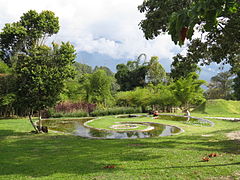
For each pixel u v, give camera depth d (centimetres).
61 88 1157
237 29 643
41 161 592
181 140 905
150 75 4366
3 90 1192
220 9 256
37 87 1070
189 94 2448
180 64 875
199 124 1534
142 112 2922
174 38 299
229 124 1478
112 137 1100
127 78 4784
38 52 1093
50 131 1308
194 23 259
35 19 1579
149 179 406
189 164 502
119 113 2669
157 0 762
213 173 426
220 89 4853
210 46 802
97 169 495
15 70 1074
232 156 564
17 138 1036
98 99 2798
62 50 1141
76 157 630
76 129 1408
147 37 839
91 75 2903
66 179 425
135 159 579
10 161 598
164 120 1822
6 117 2119
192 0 653
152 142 879
